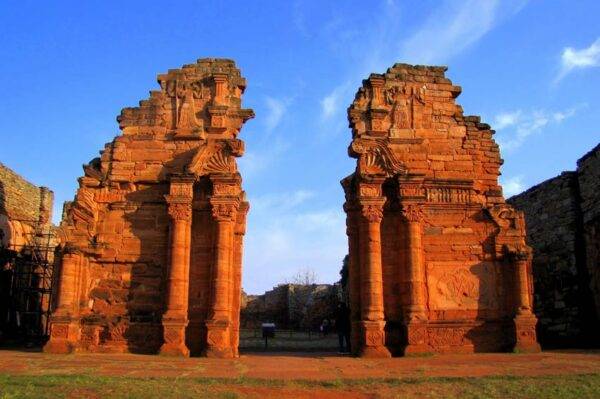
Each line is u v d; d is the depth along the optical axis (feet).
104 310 79.66
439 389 42.63
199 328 78.64
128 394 38.52
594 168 102.63
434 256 83.51
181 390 40.52
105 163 84.48
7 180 114.62
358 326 79.87
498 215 85.15
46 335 104.53
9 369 50.65
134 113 86.38
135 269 81.20
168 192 83.56
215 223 80.28
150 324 78.74
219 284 77.71
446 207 85.20
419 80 90.12
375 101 88.17
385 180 83.76
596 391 41.09
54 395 37.47
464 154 87.92
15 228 117.70
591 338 101.81
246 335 167.63
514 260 82.58
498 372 51.90
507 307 82.33
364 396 40.32
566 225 109.09
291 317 225.35
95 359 64.54
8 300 105.70
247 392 41.19
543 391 41.16
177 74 88.17
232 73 88.17
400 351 78.69
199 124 85.71
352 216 85.61
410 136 87.51
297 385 44.34
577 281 105.09
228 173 81.41
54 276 83.61
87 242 80.53
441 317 81.30
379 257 80.84
